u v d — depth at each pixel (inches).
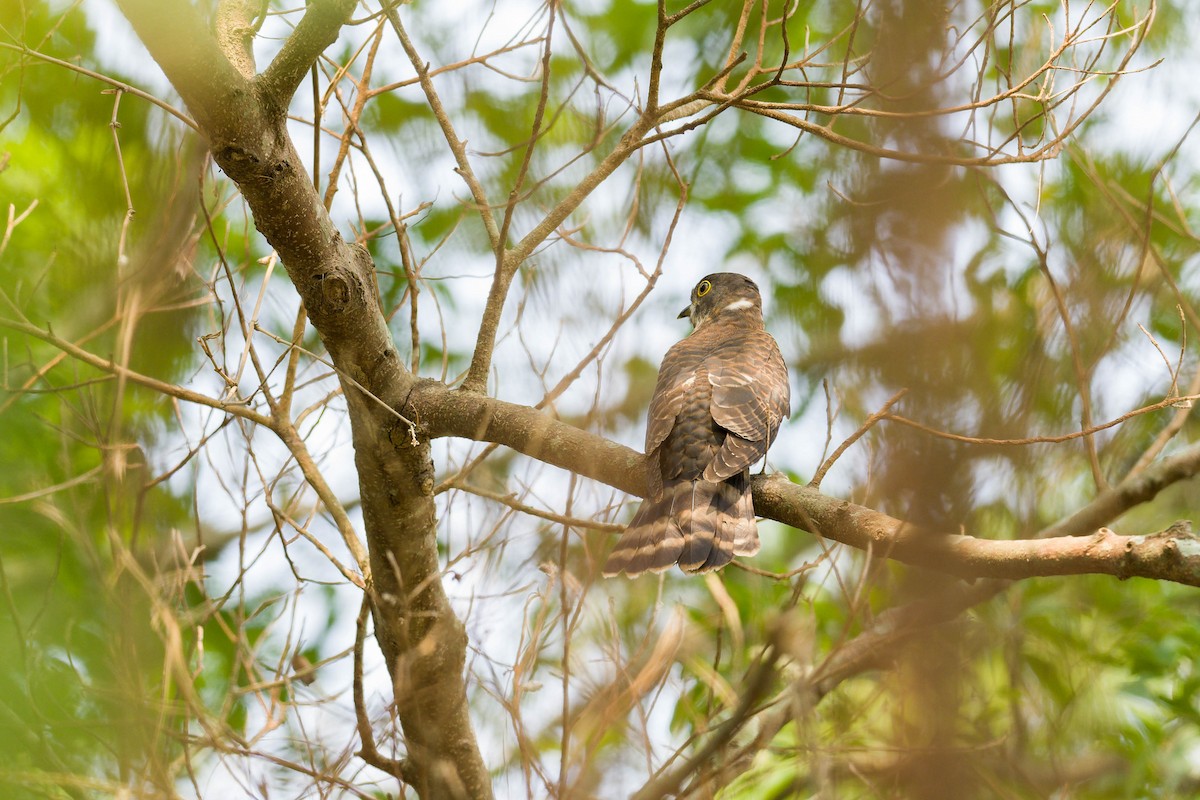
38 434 435.8
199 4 362.3
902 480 308.8
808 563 327.9
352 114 409.7
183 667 282.0
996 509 427.8
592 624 300.2
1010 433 428.1
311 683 346.9
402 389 365.7
